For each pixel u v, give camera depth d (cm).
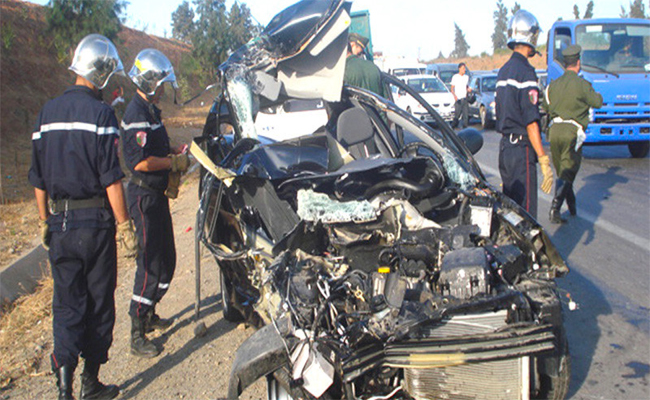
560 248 629
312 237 380
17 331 518
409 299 310
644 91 1072
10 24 1762
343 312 319
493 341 285
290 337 300
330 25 497
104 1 1596
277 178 423
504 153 546
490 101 1741
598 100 673
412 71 2314
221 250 398
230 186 416
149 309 469
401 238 363
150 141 456
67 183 380
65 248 383
